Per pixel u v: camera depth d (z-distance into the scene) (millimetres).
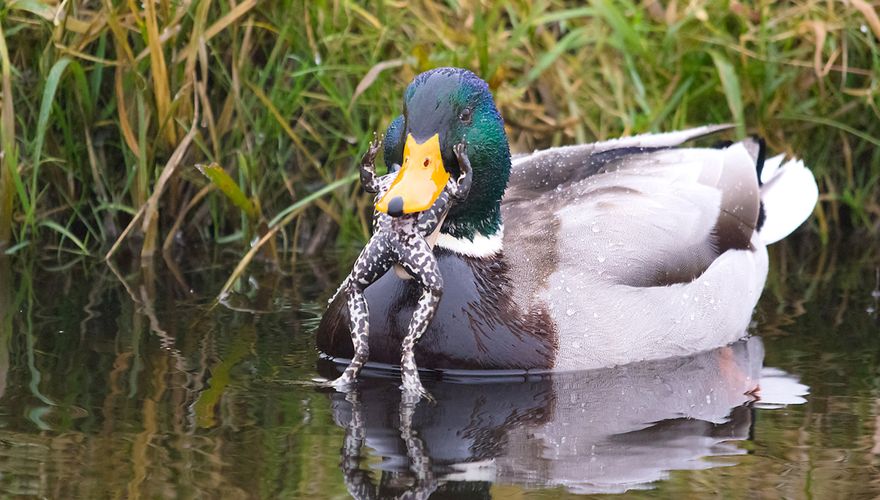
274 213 13328
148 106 12688
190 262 12359
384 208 8867
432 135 9305
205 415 8250
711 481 7285
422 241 9148
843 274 12273
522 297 9633
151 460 7438
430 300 9109
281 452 7621
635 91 13945
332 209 13234
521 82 13742
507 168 9812
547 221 10258
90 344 9719
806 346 10086
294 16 13281
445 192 9203
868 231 14055
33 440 7719
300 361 9461
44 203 12922
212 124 12602
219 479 7172
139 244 12867
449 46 13719
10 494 6922
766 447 7844
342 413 8398
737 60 13992
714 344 10305
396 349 9406
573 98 13930
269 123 13117
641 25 13898
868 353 9828
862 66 14109
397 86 13641
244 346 9781
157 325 10258
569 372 9562
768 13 13992
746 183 11172
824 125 14039
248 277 11844
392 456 7613
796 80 14070
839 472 7426
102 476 7180
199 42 12336
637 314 9883
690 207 10578
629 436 8062
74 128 12891
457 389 9055
